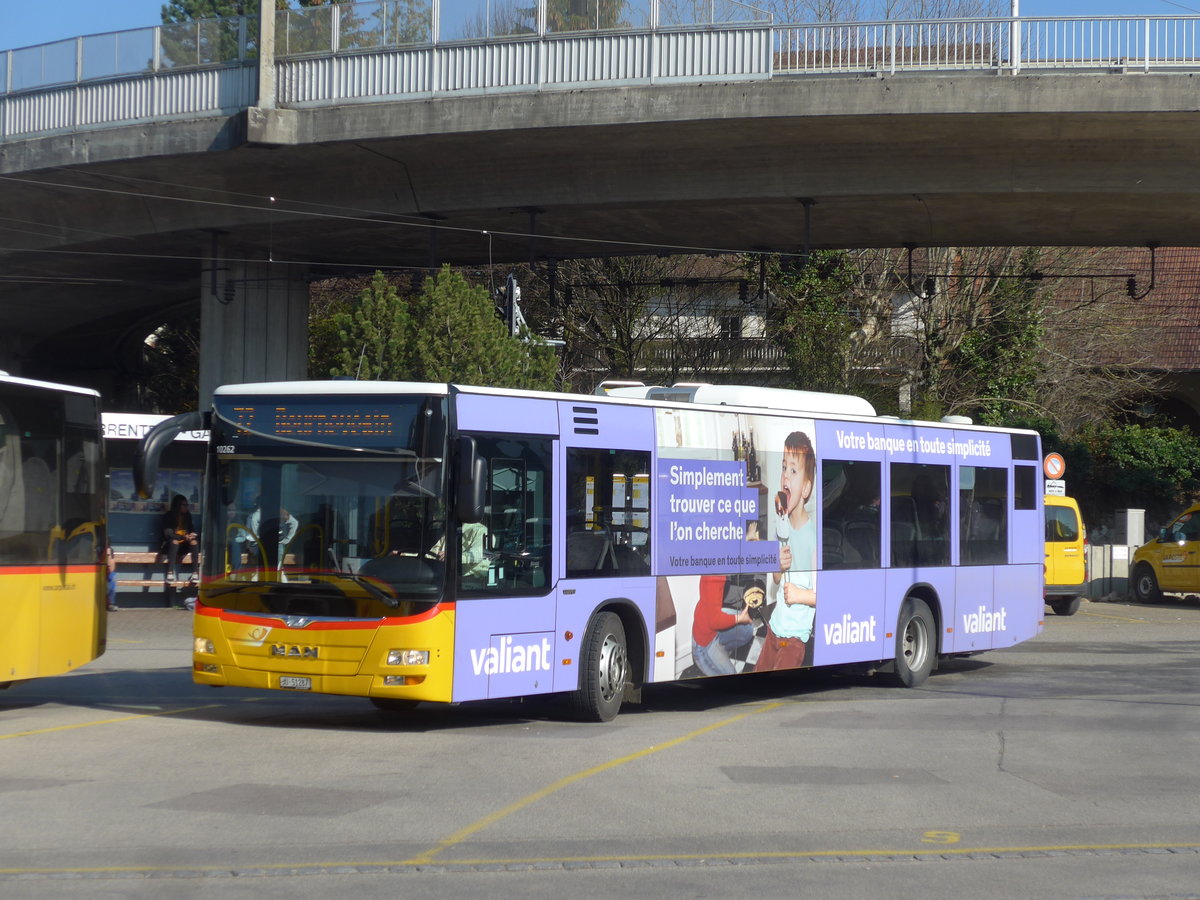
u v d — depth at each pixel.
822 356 31.22
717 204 26.84
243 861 6.92
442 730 11.51
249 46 26.30
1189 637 22.39
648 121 24.00
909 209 27.20
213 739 10.74
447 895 6.35
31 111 28.73
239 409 11.37
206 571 11.34
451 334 24.70
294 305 33.62
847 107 23.38
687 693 14.91
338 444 11.03
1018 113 23.08
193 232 30.33
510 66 24.69
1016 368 39.75
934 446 16.08
